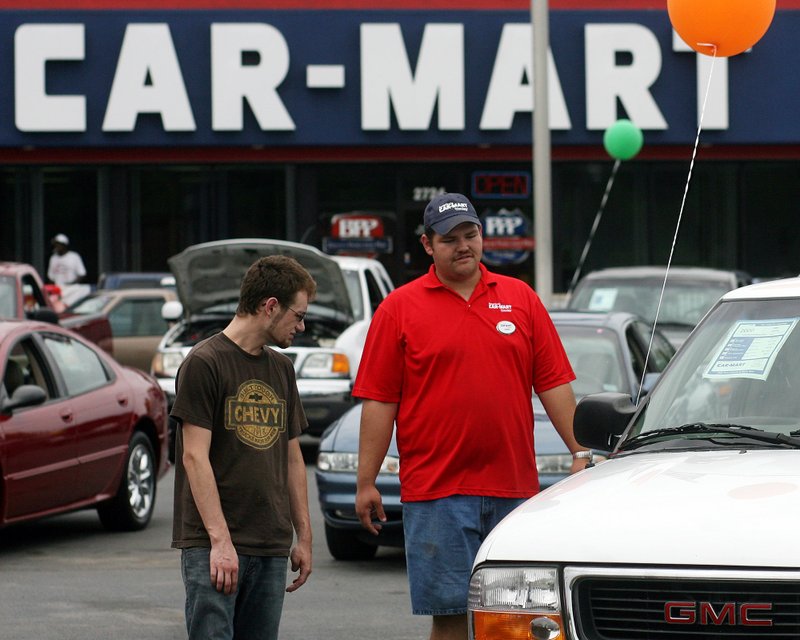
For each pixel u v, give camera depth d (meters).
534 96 25.97
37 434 14.04
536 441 12.88
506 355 8.12
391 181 36.41
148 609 11.80
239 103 34.66
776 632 5.54
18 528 16.33
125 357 29.52
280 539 7.30
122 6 34.56
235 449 7.22
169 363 21.34
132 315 29.80
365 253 36.41
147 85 34.59
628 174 37.00
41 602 12.10
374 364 8.30
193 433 7.16
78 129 34.50
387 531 13.19
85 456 14.88
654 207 37.00
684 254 37.12
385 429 8.33
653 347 16.31
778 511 5.71
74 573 13.44
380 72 34.84
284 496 7.36
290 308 7.29
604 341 14.80
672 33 35.22
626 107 35.22
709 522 5.74
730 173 37.16
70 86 34.56
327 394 20.88
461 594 8.09
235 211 36.25
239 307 7.33
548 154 25.97
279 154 35.78
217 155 35.66
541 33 25.89
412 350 8.16
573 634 5.81
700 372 7.30
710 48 9.67
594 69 35.09
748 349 7.24
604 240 36.97
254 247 20.55
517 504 8.13
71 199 36.12
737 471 6.21
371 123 34.84
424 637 10.74
